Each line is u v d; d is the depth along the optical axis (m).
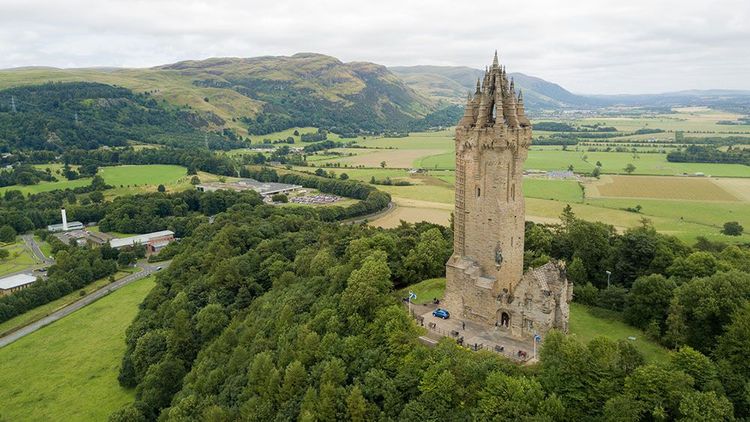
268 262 182.12
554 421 76.19
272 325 129.62
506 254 106.81
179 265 196.25
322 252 163.00
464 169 107.88
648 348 103.69
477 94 106.38
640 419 77.31
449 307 114.06
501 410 77.25
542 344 97.44
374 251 144.50
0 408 136.25
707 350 100.56
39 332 179.25
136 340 154.62
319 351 104.62
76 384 146.50
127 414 118.69
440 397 83.88
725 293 102.56
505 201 103.81
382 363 97.06
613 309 121.50
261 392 102.75
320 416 89.25
